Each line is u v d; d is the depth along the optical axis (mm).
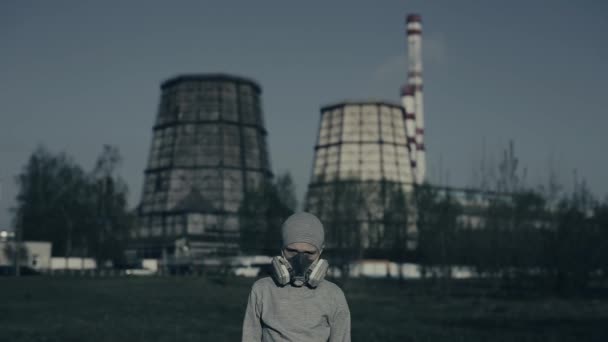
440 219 79062
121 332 23047
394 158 195000
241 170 182500
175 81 190125
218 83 189000
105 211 95250
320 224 4363
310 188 105188
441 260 76812
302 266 4199
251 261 106625
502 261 61250
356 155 194875
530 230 58375
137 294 51125
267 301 4238
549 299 48125
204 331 23906
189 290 58875
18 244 81562
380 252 112688
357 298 52469
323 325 4223
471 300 48031
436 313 35031
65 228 97438
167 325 26047
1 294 46062
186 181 178250
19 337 21172
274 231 101938
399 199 106188
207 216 166875
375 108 197250
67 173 103375
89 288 57938
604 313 34781
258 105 198375
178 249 140000
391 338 21969
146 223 175500
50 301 40438
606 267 54156
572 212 54531
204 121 184250
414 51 183000
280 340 4148
